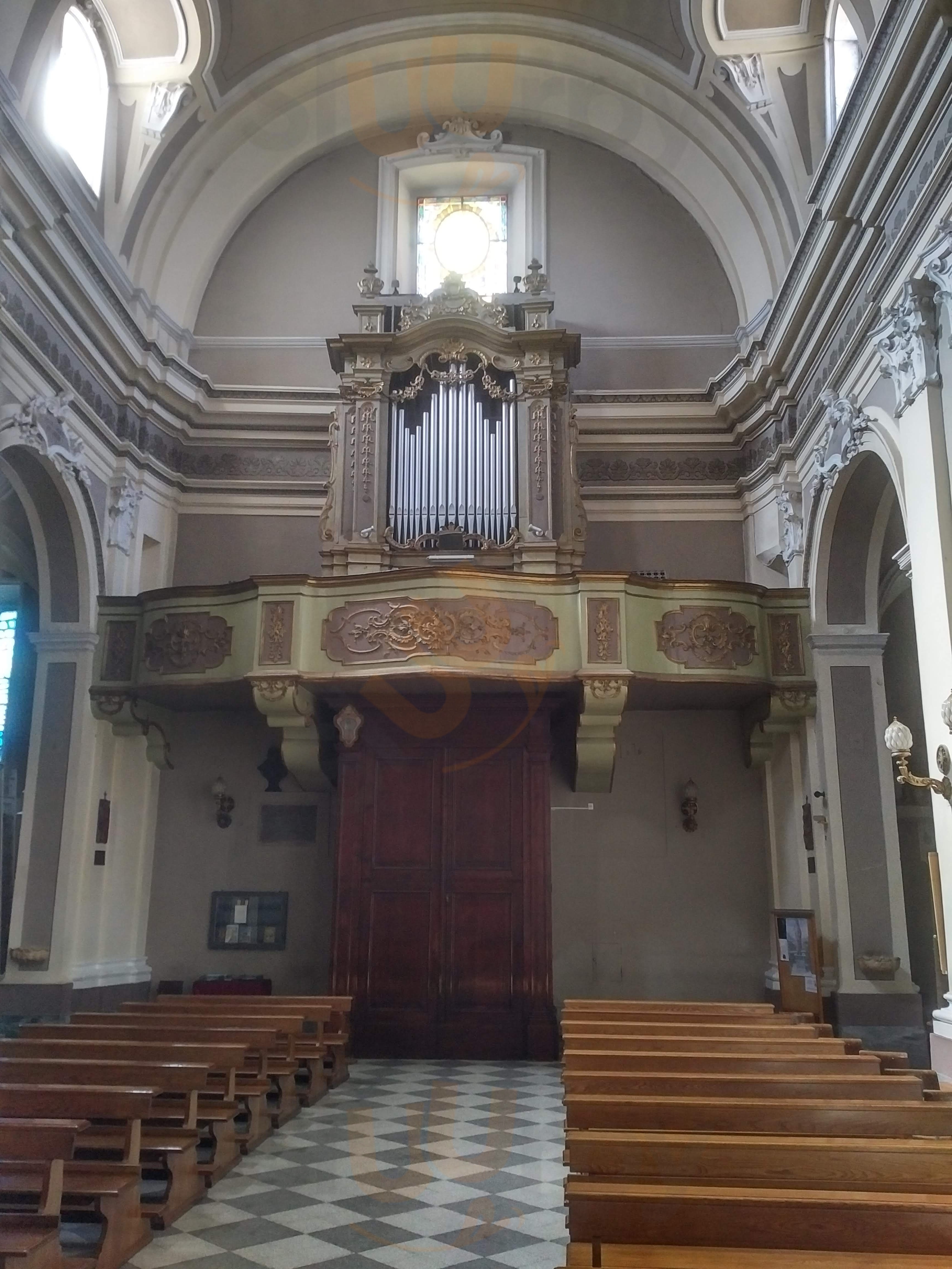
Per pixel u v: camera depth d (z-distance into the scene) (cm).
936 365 668
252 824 1116
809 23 1005
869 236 782
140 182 1086
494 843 1031
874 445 815
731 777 1110
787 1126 401
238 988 1041
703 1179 347
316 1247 463
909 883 1175
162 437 1159
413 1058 984
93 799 1007
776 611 1003
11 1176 422
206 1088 557
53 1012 934
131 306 1097
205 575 1170
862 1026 899
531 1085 847
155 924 1096
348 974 1005
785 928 923
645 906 1081
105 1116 452
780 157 1031
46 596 1015
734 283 1221
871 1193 321
